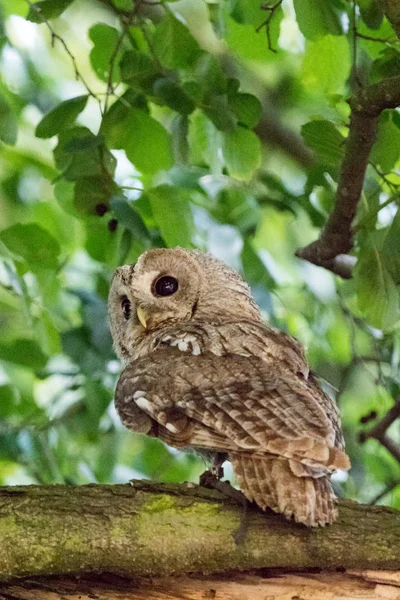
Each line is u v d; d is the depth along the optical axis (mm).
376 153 10469
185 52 10539
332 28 10359
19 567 7133
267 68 17438
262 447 7102
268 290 12680
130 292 10508
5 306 15531
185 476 14648
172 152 10695
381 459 13445
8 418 13695
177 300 10312
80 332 12438
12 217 15445
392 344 12711
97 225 12641
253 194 13391
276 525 7234
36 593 7262
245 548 7188
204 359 8219
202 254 10766
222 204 13477
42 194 16484
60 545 7121
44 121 10273
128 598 7285
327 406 8070
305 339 15078
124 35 10375
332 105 10852
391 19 9086
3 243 11461
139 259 10688
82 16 17125
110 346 12344
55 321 13109
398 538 7270
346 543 7223
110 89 10305
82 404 13523
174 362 8273
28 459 13328
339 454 6910
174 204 10859
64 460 13758
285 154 17109
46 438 13242
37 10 9867
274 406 7395
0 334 15547
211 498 7336
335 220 10188
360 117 9273
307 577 7301
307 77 11195
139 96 10500
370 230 10172
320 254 10672
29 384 14844
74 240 15039
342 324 15328
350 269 10961
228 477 13805
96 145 9734
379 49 10625
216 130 10992
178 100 10031
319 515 7008
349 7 10523
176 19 10438
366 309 9953
